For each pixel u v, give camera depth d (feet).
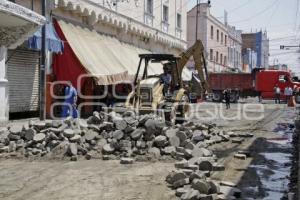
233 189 27.04
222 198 24.84
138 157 38.40
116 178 30.86
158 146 40.11
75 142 40.45
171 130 41.19
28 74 64.64
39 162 37.11
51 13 66.28
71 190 27.37
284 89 148.15
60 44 64.59
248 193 27.14
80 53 67.15
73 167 34.96
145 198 25.52
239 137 53.47
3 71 54.80
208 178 30.40
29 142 40.52
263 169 34.42
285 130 62.49
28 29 46.09
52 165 35.81
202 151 38.01
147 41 107.76
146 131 40.86
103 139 41.09
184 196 24.95
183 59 73.92
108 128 42.24
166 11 121.08
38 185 28.71
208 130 53.47
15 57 61.62
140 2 101.14
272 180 30.71
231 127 65.92
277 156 40.60
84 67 64.95
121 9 90.68
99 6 80.12
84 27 76.69
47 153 39.29
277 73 149.48
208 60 184.14
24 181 29.86
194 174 28.19
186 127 47.96
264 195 26.68
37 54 66.28
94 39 76.79
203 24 180.04
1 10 38.14
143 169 34.19
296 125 66.03
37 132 42.29
